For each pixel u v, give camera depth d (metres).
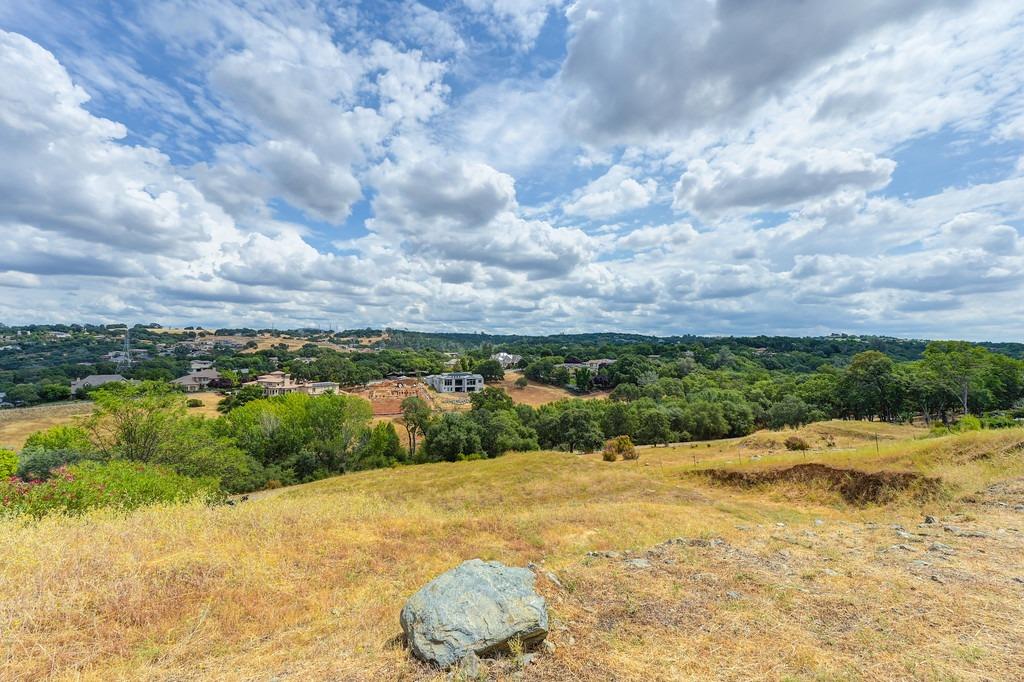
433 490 24.20
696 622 5.07
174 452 24.83
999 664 4.18
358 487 26.94
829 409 66.00
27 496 10.61
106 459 21.70
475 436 46.59
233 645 4.74
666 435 55.00
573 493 21.22
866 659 4.27
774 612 5.35
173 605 5.44
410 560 8.07
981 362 53.47
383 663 4.23
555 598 5.66
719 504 17.55
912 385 56.91
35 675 3.95
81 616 4.95
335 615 5.60
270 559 7.36
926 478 15.14
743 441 40.59
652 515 13.53
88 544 7.00
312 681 3.92
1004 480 14.60
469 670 3.89
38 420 52.81
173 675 4.09
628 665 4.10
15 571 5.85
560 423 56.41
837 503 16.47
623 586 6.16
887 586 6.21
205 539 7.96
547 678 3.85
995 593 5.95
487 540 9.80
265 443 43.00
